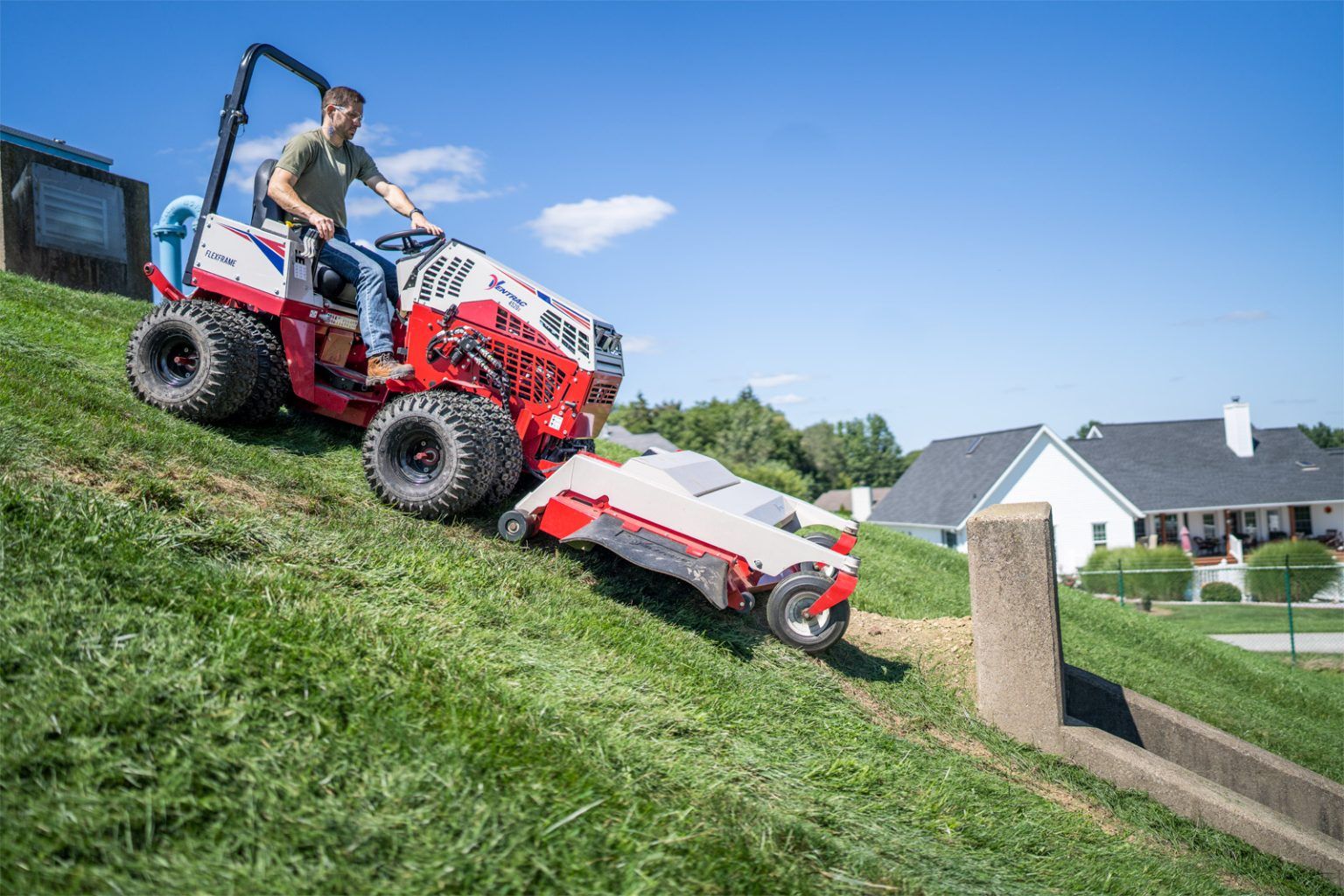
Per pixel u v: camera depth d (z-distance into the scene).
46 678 2.66
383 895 2.27
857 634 6.36
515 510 5.32
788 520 5.88
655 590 5.44
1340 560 33.88
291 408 6.45
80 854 2.16
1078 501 34.22
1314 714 10.53
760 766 3.73
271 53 6.26
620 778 3.09
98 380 6.09
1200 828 4.97
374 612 3.79
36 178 10.45
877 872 3.12
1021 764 5.05
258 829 2.37
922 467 42.72
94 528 3.56
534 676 3.73
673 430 80.75
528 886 2.43
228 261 5.89
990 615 5.43
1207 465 39.84
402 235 5.71
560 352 5.42
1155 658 10.56
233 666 2.91
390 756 2.77
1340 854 4.76
